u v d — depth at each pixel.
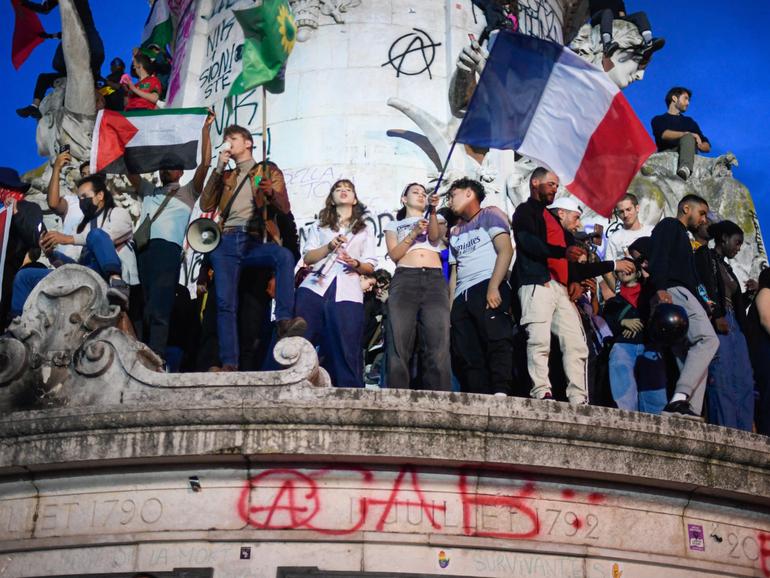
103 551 10.61
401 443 10.59
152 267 12.55
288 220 12.75
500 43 13.38
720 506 11.36
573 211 13.42
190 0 19.41
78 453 10.77
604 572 10.73
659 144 19.00
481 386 11.98
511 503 10.79
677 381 12.33
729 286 12.91
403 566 10.44
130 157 13.52
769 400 12.89
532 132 13.29
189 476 10.75
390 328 11.94
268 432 10.59
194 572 10.42
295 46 17.33
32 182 18.06
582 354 12.08
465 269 12.22
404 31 17.31
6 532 10.90
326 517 10.56
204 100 18.22
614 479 11.02
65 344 11.50
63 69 18.66
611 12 18.97
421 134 16.64
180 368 13.03
